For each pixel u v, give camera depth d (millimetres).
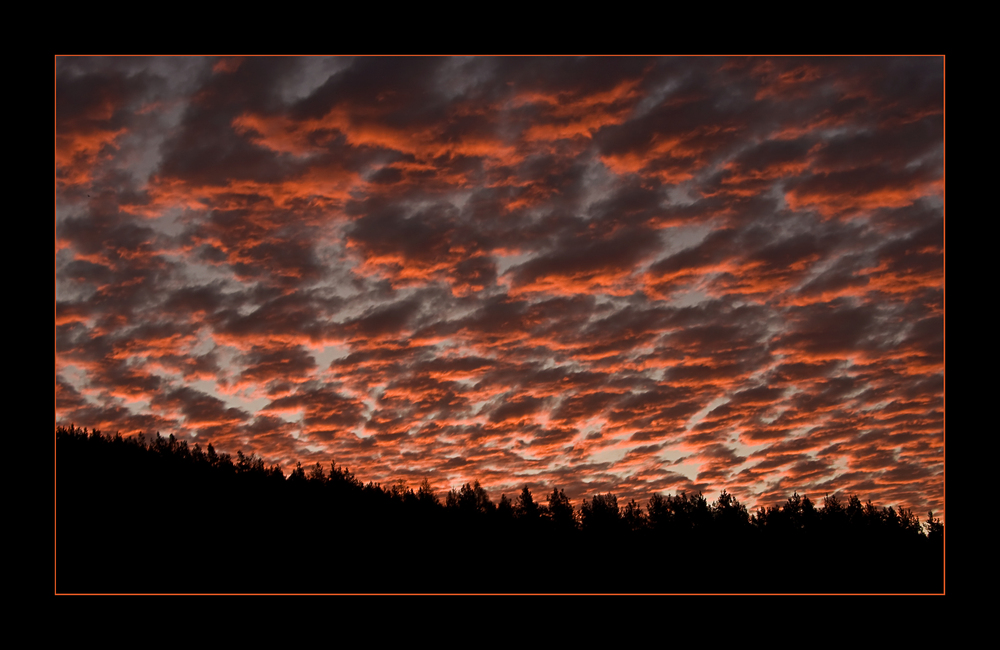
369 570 72812
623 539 80438
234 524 84312
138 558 72000
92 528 76375
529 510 89688
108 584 64062
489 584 69375
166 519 83188
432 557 77438
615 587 66625
